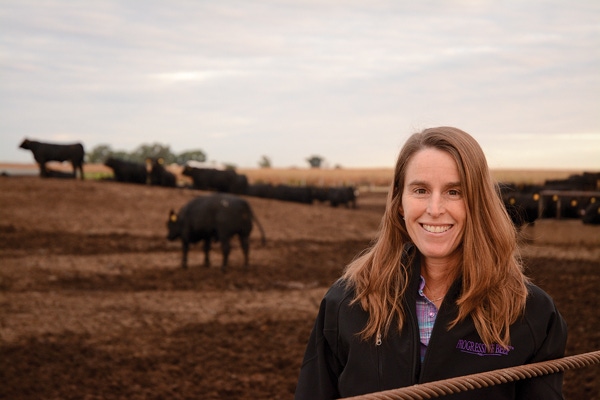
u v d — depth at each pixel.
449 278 2.60
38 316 11.39
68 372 8.31
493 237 2.49
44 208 26.84
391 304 2.53
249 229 17.61
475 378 2.11
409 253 2.66
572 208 26.59
